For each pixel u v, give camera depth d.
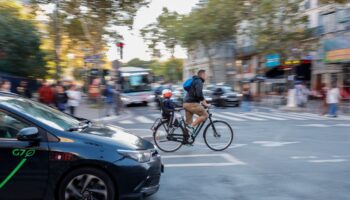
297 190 6.07
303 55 33.44
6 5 27.47
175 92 27.06
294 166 7.75
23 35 26.02
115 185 4.75
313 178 6.81
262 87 44.59
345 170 7.43
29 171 4.57
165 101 9.31
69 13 26.00
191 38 39.94
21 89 16.22
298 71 40.31
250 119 18.31
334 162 8.16
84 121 5.81
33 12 26.25
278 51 30.70
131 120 18.44
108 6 25.58
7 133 4.64
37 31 27.88
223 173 7.13
